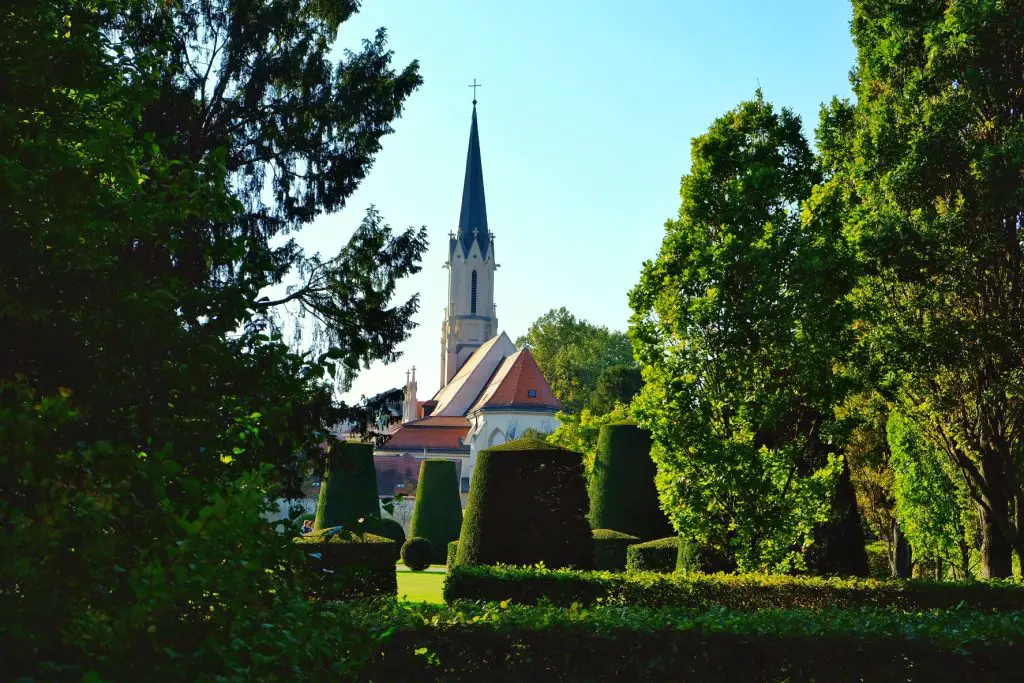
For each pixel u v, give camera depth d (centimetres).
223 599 397
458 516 4672
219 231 1884
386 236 2242
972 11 1973
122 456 389
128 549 393
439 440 9312
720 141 1858
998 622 1097
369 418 2264
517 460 2567
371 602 1108
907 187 2091
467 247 11612
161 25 1881
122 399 457
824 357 1745
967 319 2131
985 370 2148
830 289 1720
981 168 1983
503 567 1817
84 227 460
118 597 381
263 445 498
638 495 3091
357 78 2272
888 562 3831
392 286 2238
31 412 400
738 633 1043
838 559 2259
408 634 1018
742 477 1695
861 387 1864
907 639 1023
